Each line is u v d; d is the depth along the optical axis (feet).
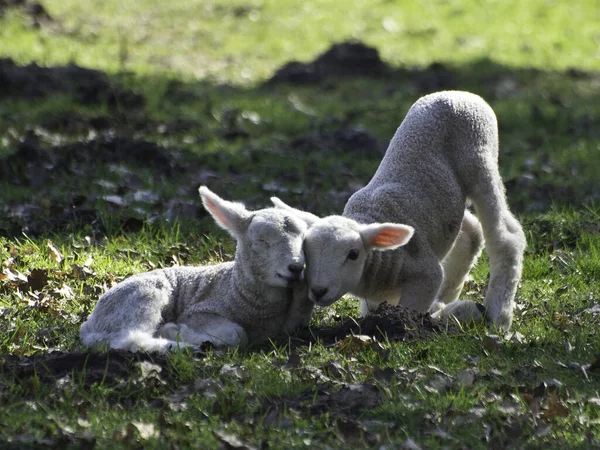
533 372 38.34
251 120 93.04
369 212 43.52
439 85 118.01
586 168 81.00
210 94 104.42
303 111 100.48
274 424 33.32
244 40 142.61
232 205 40.14
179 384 36.52
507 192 72.59
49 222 58.34
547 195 71.77
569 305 48.08
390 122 97.14
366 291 43.42
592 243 59.21
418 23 158.61
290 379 36.94
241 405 34.68
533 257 56.59
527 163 81.20
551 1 179.22
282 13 161.17
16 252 52.39
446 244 45.16
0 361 37.32
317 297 39.32
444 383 36.91
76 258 52.11
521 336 42.45
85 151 72.49
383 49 139.13
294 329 41.86
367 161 80.38
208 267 42.29
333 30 151.33
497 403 35.14
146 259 53.42
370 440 32.45
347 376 37.32
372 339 39.81
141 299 39.93
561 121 100.63
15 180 66.49
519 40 150.92
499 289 44.09
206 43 139.44
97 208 60.75
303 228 39.73
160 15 153.07
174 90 101.55
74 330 42.24
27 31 128.88
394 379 36.60
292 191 69.10
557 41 151.53
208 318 40.50
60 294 46.62
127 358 37.24
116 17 148.15
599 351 40.73
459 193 44.42
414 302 43.32
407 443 31.89
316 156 80.59
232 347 39.78
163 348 38.19
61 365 36.83
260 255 38.88
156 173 71.36
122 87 96.53
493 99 112.47
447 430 33.37
